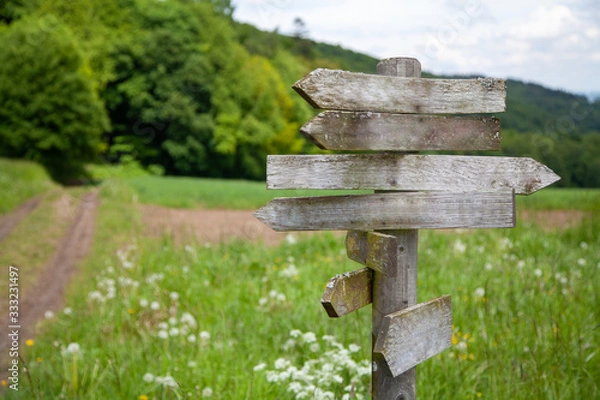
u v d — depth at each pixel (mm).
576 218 10602
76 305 5852
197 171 53375
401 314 2137
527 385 3260
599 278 5523
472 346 4023
